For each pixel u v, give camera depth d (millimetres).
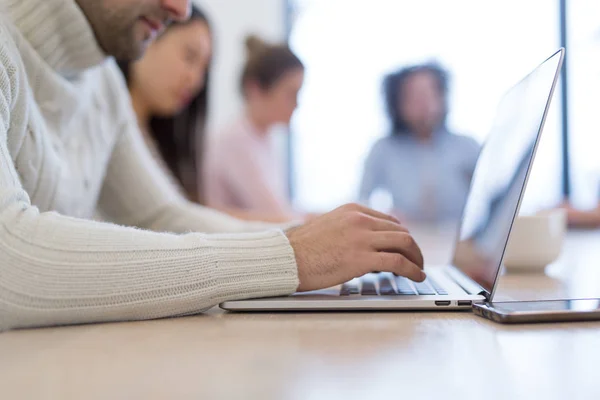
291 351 363
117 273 479
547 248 830
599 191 3490
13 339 419
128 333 432
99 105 1035
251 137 2426
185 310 493
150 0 817
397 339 390
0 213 481
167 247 507
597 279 748
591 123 3521
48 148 781
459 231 820
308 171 3871
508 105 682
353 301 502
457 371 310
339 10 3814
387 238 560
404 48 3785
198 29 1941
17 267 459
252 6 3820
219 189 2375
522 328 416
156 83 1897
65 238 485
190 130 2004
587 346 358
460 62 3723
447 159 3184
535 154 495
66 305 461
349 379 300
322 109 3842
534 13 3639
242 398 273
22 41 730
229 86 3811
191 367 330
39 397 281
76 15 779
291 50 2428
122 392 286
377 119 3828
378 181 3207
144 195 1165
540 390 274
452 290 561
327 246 544
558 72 484
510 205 522
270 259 530
